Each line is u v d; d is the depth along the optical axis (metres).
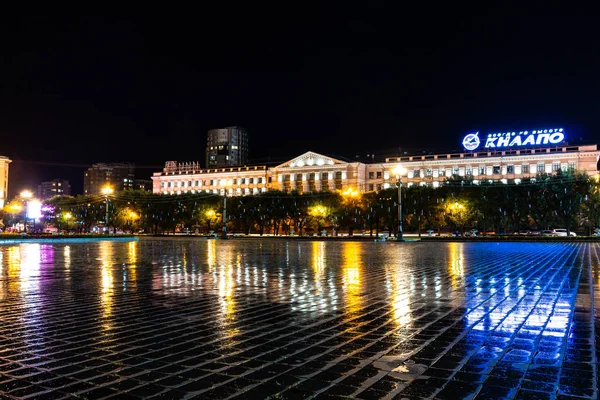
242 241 57.28
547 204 60.31
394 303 9.80
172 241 55.84
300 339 6.82
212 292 11.56
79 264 20.11
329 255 26.53
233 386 4.91
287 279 14.21
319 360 5.78
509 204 62.69
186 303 9.99
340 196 78.44
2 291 11.93
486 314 8.53
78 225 102.69
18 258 24.23
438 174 105.62
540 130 97.25
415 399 4.50
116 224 95.38
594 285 12.30
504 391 4.68
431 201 68.25
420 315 8.49
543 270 16.55
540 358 5.76
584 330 7.20
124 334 7.22
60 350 6.34
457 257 24.20
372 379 5.08
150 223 92.94
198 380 5.11
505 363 5.58
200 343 6.64
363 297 10.63
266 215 82.88
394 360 5.75
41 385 5.00
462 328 7.41
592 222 59.94
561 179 59.97
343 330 7.36
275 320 8.16
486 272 15.97
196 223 89.88
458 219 66.38
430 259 22.78
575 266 18.08
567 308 9.05
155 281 13.87
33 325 7.90
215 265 19.41
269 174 123.06
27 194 73.62
